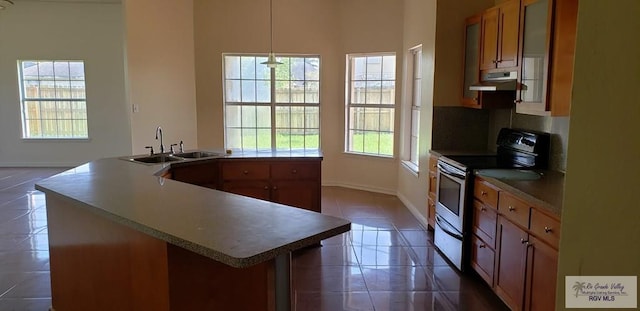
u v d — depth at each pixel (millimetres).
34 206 5652
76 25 8078
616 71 653
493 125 4594
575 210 731
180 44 6512
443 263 3861
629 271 666
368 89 6648
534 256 2484
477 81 4176
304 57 6871
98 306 2455
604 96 673
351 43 6613
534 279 2488
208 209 2227
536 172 3287
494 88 3580
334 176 7102
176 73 6480
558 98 2828
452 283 3453
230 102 6938
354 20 6539
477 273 3504
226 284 2010
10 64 8117
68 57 8148
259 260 1611
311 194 4414
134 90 5949
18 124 8312
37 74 8273
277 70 6906
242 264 1559
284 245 1710
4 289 3328
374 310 3025
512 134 3918
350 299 3184
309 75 6922
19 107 8258
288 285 1921
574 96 721
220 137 6898
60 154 8445
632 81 634
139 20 5945
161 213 2137
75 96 8367
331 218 2092
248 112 6988
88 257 2492
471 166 3512
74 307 2705
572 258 741
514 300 2744
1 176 7574
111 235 2264
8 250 4125
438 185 4203
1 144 8320
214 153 4512
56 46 8109
